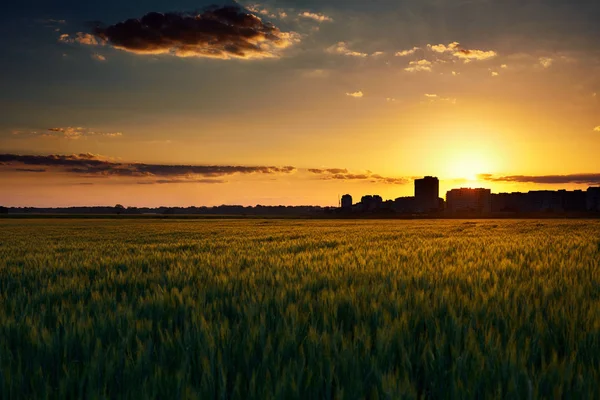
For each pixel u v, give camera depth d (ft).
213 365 11.34
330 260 37.91
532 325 14.96
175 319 16.75
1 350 12.63
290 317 16.01
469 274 28.53
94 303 19.65
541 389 10.23
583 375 10.52
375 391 9.53
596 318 15.31
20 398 10.18
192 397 9.34
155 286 24.48
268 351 12.15
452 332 14.07
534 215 506.89
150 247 61.16
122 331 14.83
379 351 12.25
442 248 52.80
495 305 17.72
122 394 10.19
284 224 212.64
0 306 19.35
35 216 433.07
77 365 11.69
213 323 15.31
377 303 18.07
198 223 234.38
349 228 147.64
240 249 55.31
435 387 10.61
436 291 20.68
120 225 198.08
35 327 14.87
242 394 10.22
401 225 186.50
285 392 9.73
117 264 37.78
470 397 9.68
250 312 16.61
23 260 43.80
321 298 19.47
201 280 27.14
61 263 38.22
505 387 10.34
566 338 13.70
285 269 31.50
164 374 10.75
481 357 11.51
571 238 71.87
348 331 14.70
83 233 120.88
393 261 36.60
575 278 25.58
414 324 15.51
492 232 105.19
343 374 10.99
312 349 12.45
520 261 36.55
